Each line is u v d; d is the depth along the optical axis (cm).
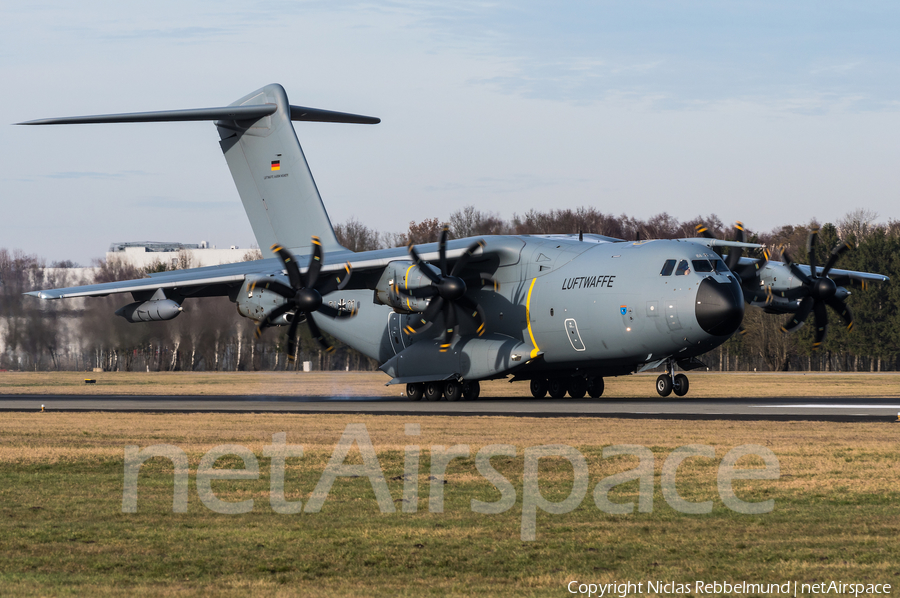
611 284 8512
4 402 10162
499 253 9319
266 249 10625
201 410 8281
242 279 9125
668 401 8750
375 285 9712
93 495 3800
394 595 2423
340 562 2755
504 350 9100
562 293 8844
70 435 5981
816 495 3653
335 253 9906
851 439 5162
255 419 6988
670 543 2953
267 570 2670
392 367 9900
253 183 10631
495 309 9394
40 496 3784
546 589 2483
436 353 9519
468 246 9012
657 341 8319
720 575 2609
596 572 2641
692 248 8319
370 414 7375
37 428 6512
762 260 9281
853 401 8600
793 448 4794
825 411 7212
